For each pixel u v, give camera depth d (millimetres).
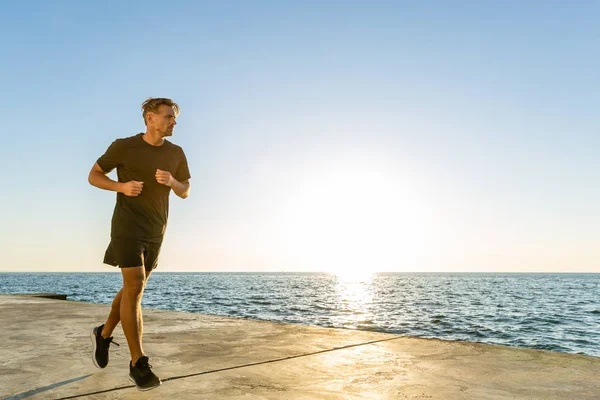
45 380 2422
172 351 3180
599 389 2268
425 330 16719
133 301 2219
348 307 28516
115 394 2172
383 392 2215
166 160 2398
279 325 4430
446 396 2150
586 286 83000
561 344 14281
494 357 3014
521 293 55031
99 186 2271
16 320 4738
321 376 2520
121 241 2227
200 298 36969
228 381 2402
